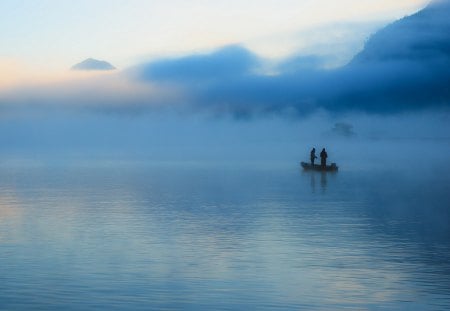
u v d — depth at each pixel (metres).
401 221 24.73
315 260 17.23
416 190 38.97
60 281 14.91
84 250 18.70
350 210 28.47
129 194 37.28
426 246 19.25
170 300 13.38
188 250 18.70
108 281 14.94
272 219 25.44
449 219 25.28
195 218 25.86
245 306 12.98
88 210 28.95
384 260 17.20
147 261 17.14
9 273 15.70
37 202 32.81
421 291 14.05
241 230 22.56
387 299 13.45
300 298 13.54
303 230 22.52
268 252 18.38
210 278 15.23
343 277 15.32
